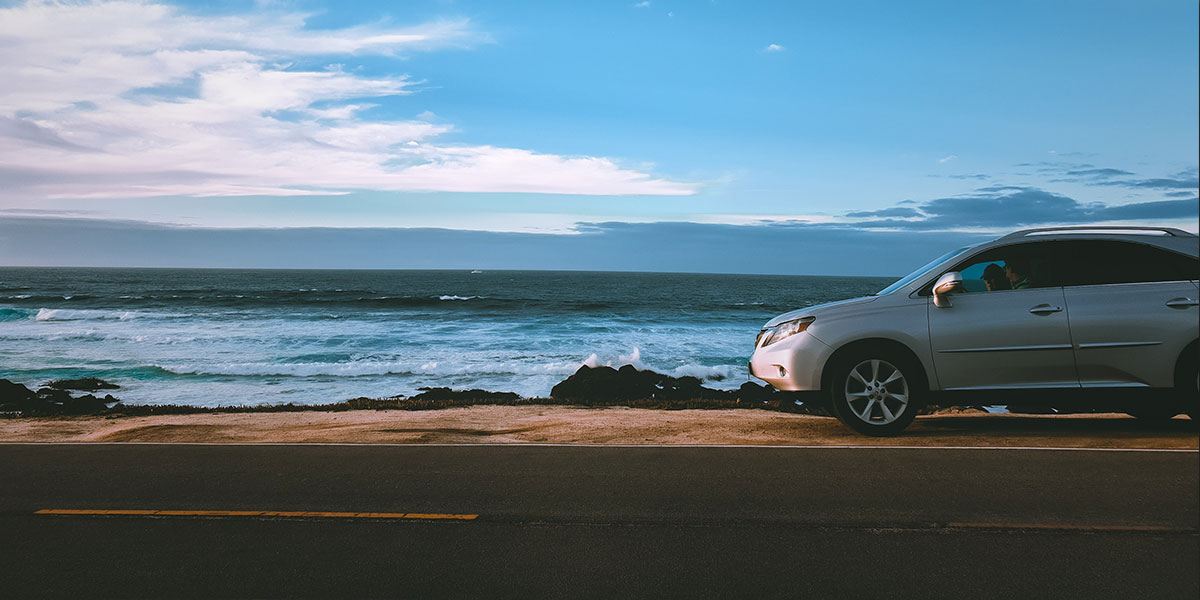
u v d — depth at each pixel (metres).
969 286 8.00
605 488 6.01
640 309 54.31
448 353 29.16
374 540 4.80
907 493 5.68
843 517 5.11
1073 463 6.54
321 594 3.94
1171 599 3.71
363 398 15.20
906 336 7.86
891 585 3.94
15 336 34.53
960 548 4.48
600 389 20.14
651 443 8.12
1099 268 7.73
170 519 5.30
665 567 4.25
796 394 8.21
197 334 35.25
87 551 4.64
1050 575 4.04
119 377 23.91
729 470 6.55
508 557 4.46
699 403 14.02
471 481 6.31
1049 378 7.67
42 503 5.75
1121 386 7.53
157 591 4.00
